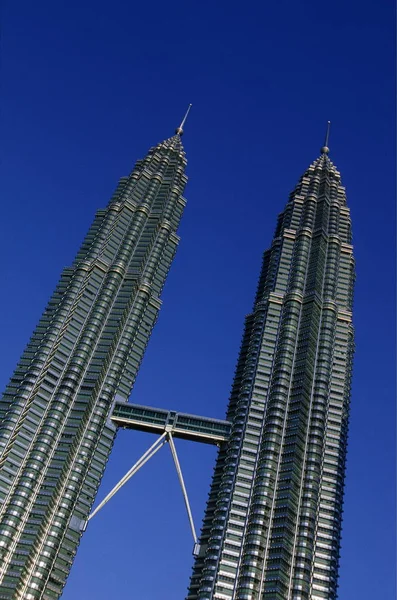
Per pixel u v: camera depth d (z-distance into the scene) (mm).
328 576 187750
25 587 183000
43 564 188000
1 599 177000
